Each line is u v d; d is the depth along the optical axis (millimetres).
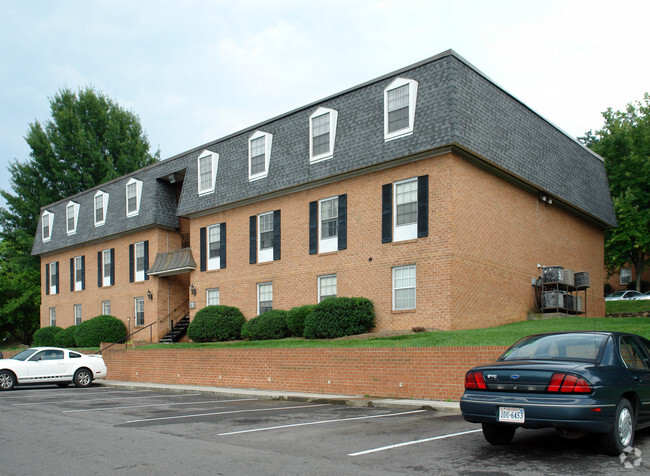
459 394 13344
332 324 20781
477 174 20984
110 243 35438
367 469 7039
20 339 51688
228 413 12703
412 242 20625
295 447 8477
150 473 7148
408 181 21094
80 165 50344
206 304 28844
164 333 31547
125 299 33719
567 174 26297
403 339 18062
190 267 29469
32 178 49875
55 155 50250
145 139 55406
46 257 41469
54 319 40312
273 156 25859
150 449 8625
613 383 7402
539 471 6742
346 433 9570
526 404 7332
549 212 25281
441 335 17547
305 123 24812
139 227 32688
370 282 21797
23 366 21141
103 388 21750
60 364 21906
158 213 31906
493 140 21250
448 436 9055
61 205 40531
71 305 38375
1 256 49844
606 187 30188
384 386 14859
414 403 13047
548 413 7156
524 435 9070
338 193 23281
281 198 25562
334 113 23516
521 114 23484
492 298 21141
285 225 25281
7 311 46062
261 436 9469
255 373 18719
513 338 15562
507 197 22547
